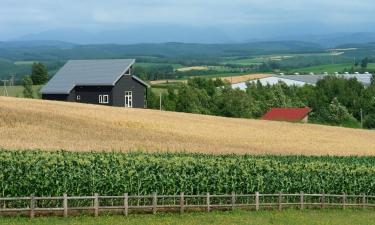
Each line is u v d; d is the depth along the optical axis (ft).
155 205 111.86
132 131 209.97
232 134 233.76
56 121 209.36
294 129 276.00
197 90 421.18
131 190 116.88
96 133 197.67
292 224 110.93
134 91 306.35
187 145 189.98
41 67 584.81
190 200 122.11
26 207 105.91
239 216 115.75
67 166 111.75
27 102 252.62
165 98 423.23
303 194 130.82
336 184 142.10
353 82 512.63
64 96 306.35
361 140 255.70
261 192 130.52
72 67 322.55
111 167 115.75
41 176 109.19
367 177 145.89
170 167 121.19
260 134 243.60
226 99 415.44
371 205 140.87
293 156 160.97
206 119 278.46
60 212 106.11
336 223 114.93
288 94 485.56
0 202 104.83
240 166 128.67
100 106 273.54
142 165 118.73
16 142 163.94
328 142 238.89
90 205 112.68
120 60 308.81
